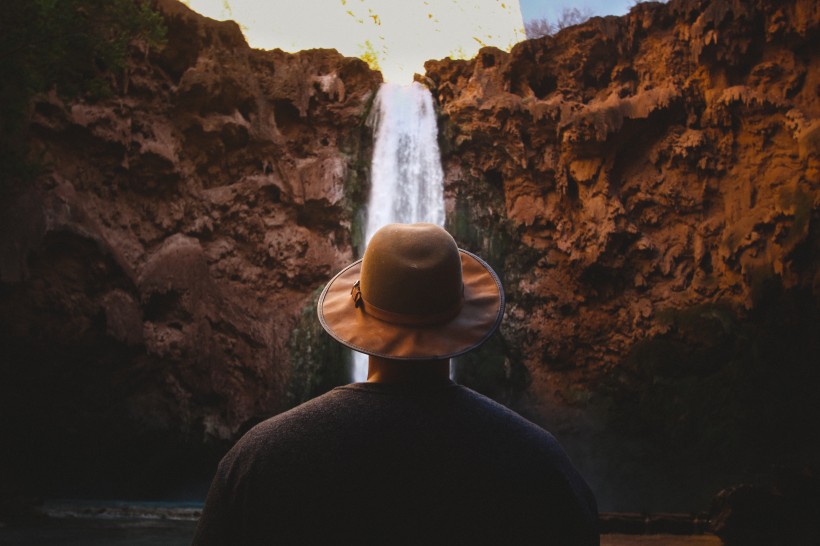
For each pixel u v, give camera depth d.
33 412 20.73
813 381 22.92
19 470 20.86
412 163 28.48
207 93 25.78
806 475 10.98
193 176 26.45
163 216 25.50
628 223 26.86
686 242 26.62
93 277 21.95
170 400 23.64
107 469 22.17
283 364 26.28
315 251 27.70
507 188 28.75
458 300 1.51
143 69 24.94
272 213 27.58
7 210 19.84
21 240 19.89
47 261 21.08
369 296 1.49
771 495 10.98
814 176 23.58
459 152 28.52
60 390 21.27
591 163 27.02
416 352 1.43
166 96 25.58
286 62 28.03
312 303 27.17
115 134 23.86
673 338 26.09
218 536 1.35
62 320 21.09
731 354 24.91
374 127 28.59
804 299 23.50
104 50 16.41
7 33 14.70
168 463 23.39
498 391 27.31
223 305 25.78
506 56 28.50
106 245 22.19
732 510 11.05
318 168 27.91
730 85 25.52
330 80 28.30
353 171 28.19
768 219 24.25
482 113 28.00
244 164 27.42
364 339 1.46
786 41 24.53
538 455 1.36
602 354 27.55
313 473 1.31
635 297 27.19
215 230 26.88
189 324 24.61
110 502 19.83
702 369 25.27
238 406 25.08
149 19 16.88
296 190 27.52
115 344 22.28
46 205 21.08
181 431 23.64
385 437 1.34
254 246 27.36
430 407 1.39
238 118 26.59
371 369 1.51
